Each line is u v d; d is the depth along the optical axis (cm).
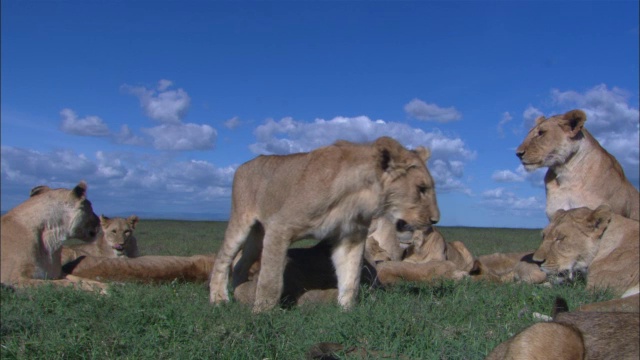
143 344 600
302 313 714
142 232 2992
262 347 580
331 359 555
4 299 847
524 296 774
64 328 657
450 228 4866
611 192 1082
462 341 568
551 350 438
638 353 427
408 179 751
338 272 784
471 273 1081
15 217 1029
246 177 854
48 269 1040
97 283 945
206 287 942
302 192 744
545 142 1084
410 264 1003
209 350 570
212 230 3453
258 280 758
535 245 2270
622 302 696
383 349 570
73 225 1062
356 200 746
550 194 1134
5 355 585
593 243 889
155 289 874
